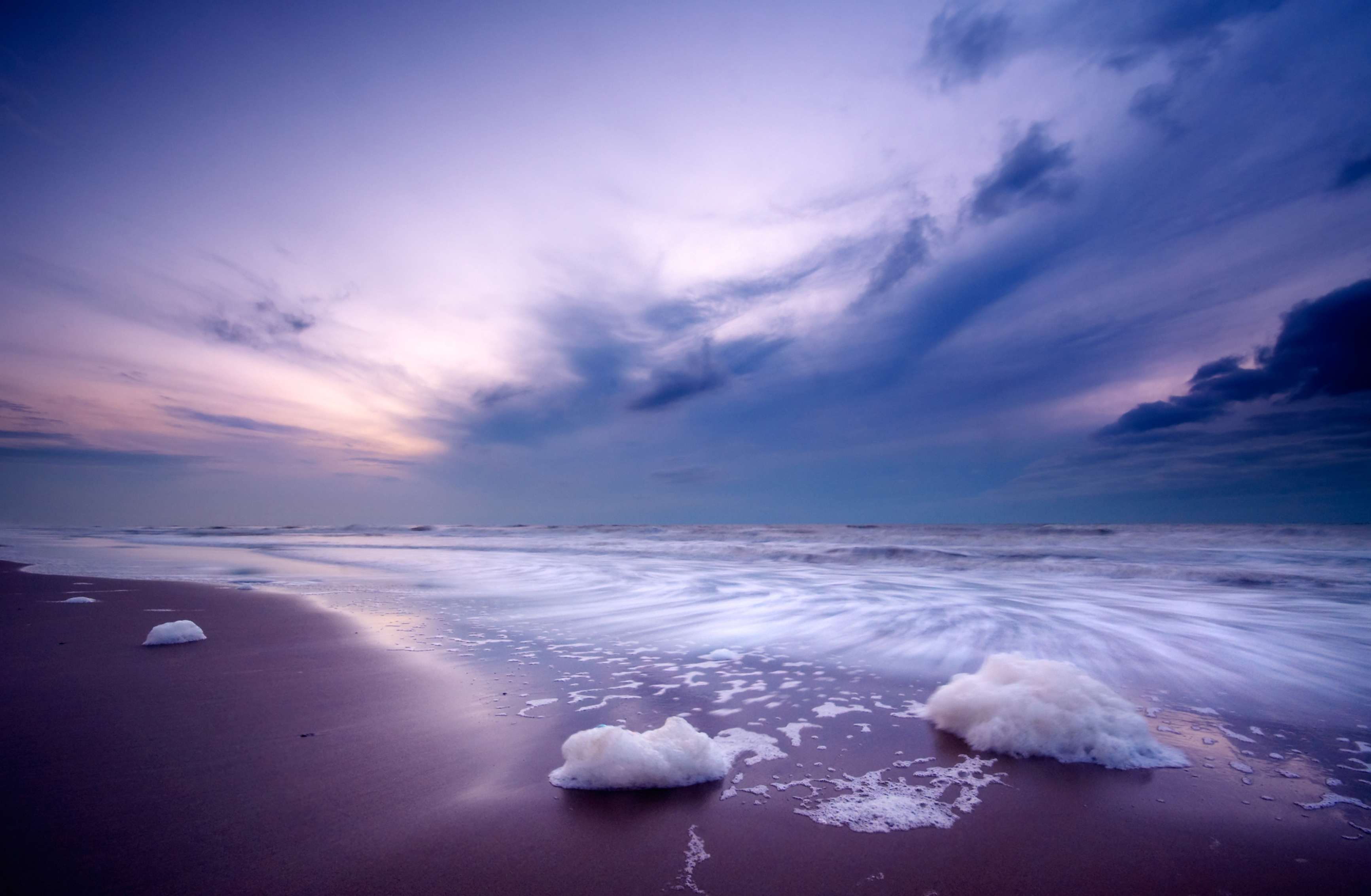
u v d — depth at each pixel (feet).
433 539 98.48
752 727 12.32
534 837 8.12
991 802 9.13
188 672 16.31
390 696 14.29
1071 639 19.92
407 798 9.23
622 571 43.52
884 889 7.02
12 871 7.21
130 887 6.92
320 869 7.35
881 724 12.48
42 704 13.61
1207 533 62.69
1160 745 10.91
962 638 20.18
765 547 63.26
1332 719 12.57
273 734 11.85
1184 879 7.22
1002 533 74.84
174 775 9.98
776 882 7.13
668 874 7.30
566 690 14.85
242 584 35.42
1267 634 20.57
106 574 39.42
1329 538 55.88
